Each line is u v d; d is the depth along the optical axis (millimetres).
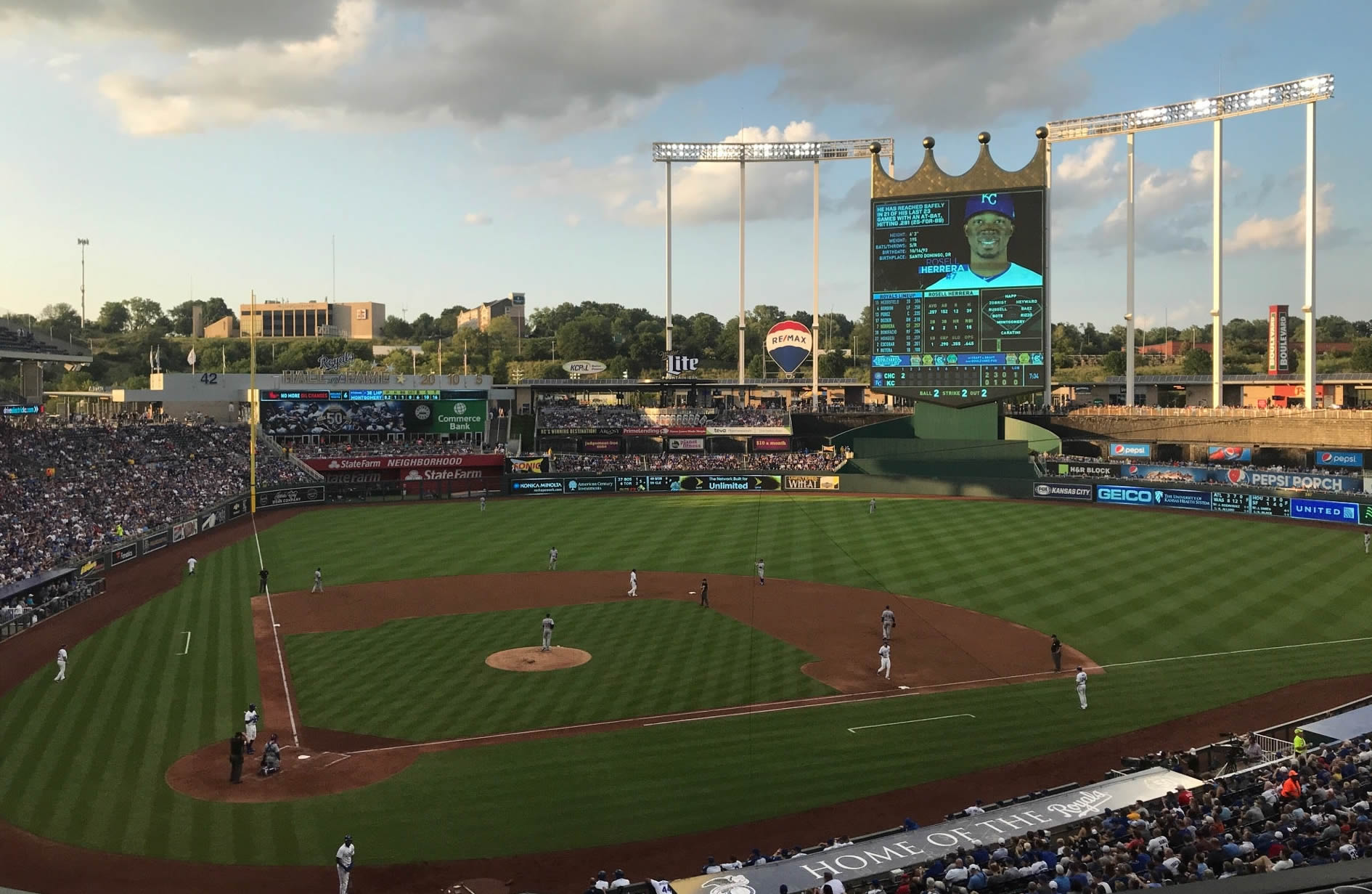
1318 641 40812
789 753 29469
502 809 25578
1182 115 97188
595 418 115375
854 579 54625
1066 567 56156
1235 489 76438
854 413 112125
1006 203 90062
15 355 71688
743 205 114438
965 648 40906
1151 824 19812
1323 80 88438
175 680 35969
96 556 55312
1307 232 91062
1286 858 16078
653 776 27672
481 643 41188
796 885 18219
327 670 37438
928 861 19109
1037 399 117875
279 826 24562
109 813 25047
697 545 65750
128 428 87000
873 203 93750
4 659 38719
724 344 193375
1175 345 198625
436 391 105062
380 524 75875
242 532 71875
